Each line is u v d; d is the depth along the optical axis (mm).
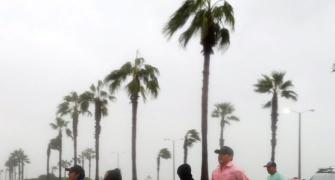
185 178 8688
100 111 56469
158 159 96312
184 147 72562
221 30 23797
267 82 47281
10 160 152375
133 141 38375
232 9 23453
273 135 47250
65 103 69250
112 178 9016
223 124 67250
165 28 23531
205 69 23969
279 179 11688
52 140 96188
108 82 39031
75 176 9109
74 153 68812
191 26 23562
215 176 8266
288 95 47062
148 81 39031
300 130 41469
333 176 16031
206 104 23781
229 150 8281
